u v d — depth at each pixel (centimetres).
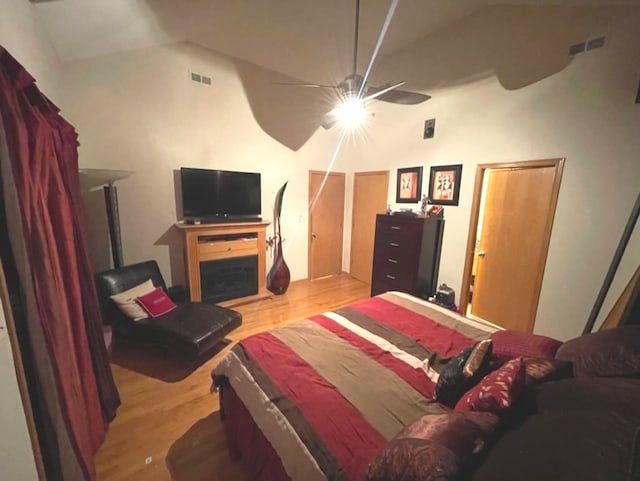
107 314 257
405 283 348
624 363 106
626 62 205
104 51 272
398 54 376
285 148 420
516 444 74
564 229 248
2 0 145
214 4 252
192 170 334
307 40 342
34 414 111
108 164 297
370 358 155
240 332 304
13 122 98
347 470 92
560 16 235
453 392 119
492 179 301
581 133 231
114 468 151
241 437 146
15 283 107
